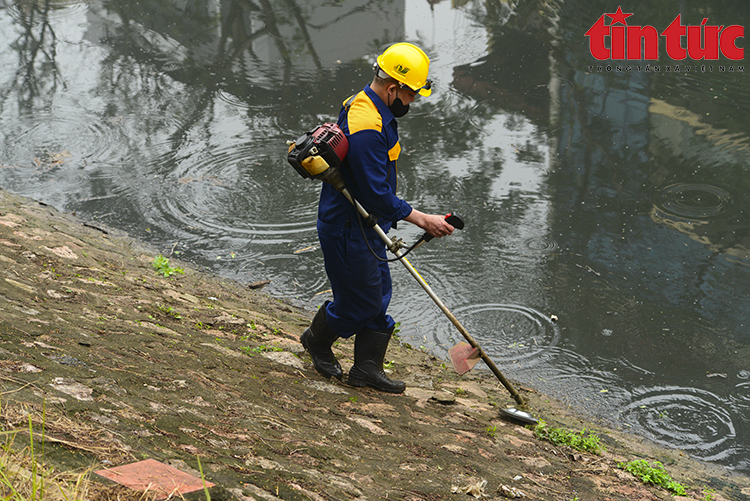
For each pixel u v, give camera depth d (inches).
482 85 506.0
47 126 429.4
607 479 152.3
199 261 302.4
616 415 223.8
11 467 70.7
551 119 453.1
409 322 271.4
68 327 147.1
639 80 509.4
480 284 296.0
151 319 183.9
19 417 85.5
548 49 574.6
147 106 468.8
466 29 619.8
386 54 147.9
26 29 613.0
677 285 296.5
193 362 149.6
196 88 502.3
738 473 196.4
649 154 406.0
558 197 364.8
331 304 169.2
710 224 340.2
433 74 527.8
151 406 110.1
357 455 121.3
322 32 618.8
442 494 110.2
